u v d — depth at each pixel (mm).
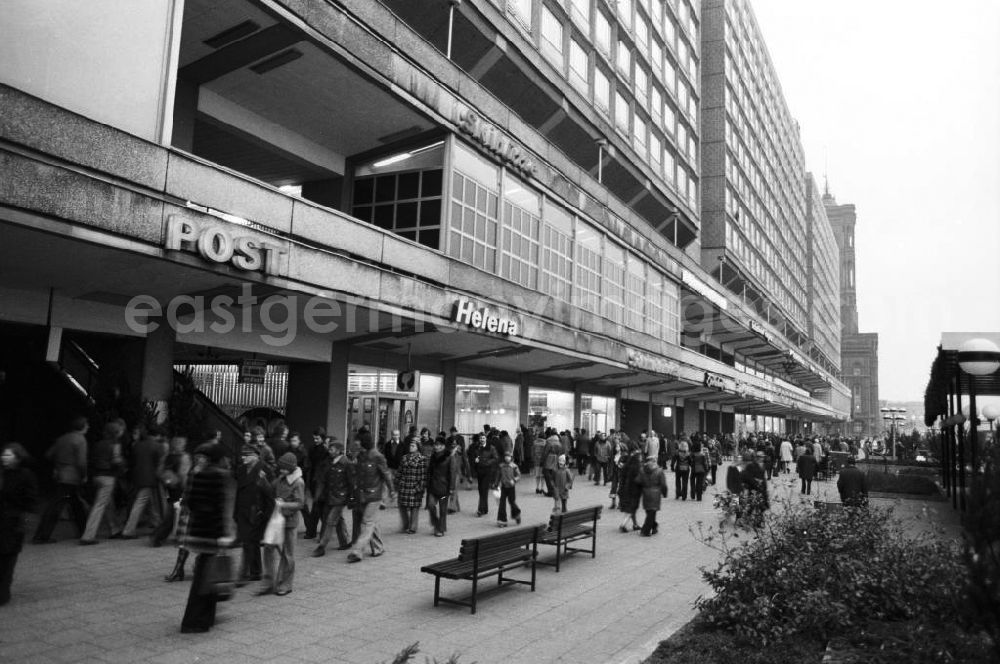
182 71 14875
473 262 19109
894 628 6344
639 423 41719
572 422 31781
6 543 6941
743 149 58562
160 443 11055
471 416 24406
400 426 21062
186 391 14508
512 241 21250
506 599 8219
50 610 6906
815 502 9109
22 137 8664
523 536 8500
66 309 12781
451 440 14953
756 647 6051
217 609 7316
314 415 18312
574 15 27531
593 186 26891
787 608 6555
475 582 7539
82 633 6312
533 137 22312
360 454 10078
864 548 7824
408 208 18797
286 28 13273
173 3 11039
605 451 22609
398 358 20938
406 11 19422
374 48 15133
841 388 125938
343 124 17766
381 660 5988
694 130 43969
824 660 5582
